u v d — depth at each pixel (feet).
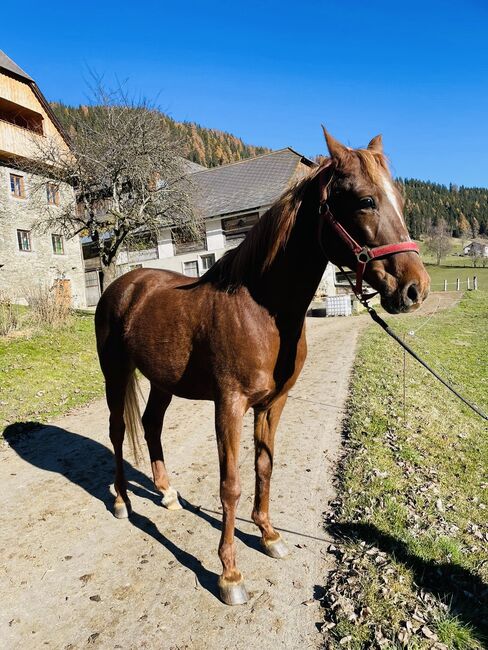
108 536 10.07
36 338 33.01
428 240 262.26
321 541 9.39
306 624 7.13
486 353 34.53
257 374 7.32
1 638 7.16
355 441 14.73
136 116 50.72
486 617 6.99
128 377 11.10
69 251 79.71
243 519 10.52
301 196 7.19
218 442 7.64
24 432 17.63
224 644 6.82
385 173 6.40
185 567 8.82
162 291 9.73
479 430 17.53
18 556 9.38
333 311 66.18
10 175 69.51
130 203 53.21
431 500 10.80
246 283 7.54
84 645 6.95
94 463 14.48
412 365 28.17
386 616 7.05
